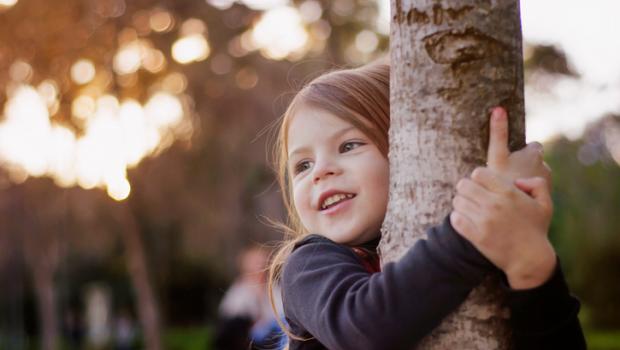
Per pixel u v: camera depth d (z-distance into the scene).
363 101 1.84
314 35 13.82
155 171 13.72
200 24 12.12
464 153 1.51
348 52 14.07
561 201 15.45
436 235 1.46
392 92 1.62
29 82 11.30
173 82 12.52
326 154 1.81
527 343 1.49
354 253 1.73
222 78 13.12
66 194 15.23
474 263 1.43
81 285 31.75
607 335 21.56
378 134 1.81
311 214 1.83
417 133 1.55
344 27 13.66
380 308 1.46
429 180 1.53
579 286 20.69
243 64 13.30
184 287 34.69
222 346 6.20
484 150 1.51
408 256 1.48
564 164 14.91
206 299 35.03
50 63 11.21
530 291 1.45
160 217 15.46
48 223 18.92
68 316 29.58
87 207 15.48
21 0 10.89
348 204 1.78
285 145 1.97
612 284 20.42
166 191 14.31
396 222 1.58
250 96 13.61
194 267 33.34
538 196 1.46
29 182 15.65
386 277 1.48
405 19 1.58
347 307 1.52
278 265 2.17
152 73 11.83
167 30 11.74
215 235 18.41
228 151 14.80
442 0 1.54
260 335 5.50
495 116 1.50
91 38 11.29
